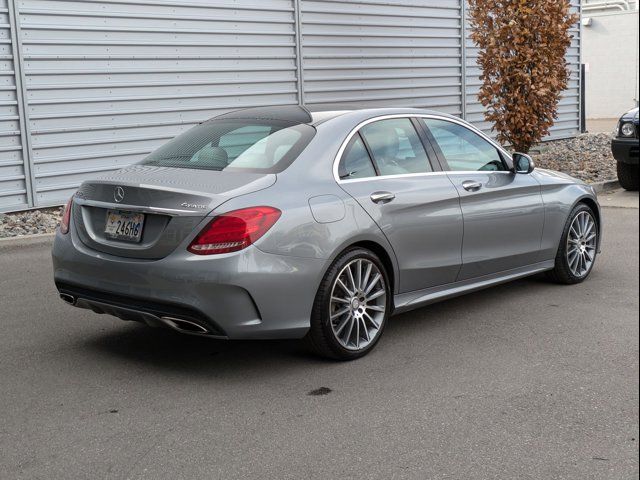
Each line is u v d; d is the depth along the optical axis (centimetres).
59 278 481
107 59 1085
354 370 464
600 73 3044
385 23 1447
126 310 449
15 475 335
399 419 392
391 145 525
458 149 571
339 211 465
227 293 421
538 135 1389
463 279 564
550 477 330
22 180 1023
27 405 412
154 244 433
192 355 494
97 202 462
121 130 1111
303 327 450
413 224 512
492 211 574
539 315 577
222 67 1216
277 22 1278
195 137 523
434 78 1560
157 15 1130
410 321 566
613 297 626
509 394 424
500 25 1345
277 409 406
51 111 1038
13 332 545
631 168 1200
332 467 341
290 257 438
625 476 331
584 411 400
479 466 341
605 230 921
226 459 349
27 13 1002
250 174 458
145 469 340
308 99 1341
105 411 404
